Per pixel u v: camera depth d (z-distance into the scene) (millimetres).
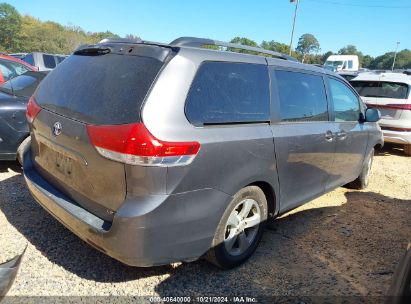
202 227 2824
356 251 3844
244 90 3174
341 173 4781
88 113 2762
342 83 4805
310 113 3996
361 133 5047
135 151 2469
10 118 4746
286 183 3639
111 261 3277
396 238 4188
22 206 4207
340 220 4605
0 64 8000
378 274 3441
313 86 4121
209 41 3162
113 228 2557
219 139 2820
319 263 3561
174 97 2643
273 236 4055
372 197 5562
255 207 3381
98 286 2943
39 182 3309
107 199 2670
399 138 8055
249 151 3076
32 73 5559
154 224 2555
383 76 8508
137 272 3158
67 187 3018
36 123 3279
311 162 3953
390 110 8102
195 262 3373
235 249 3314
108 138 2551
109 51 3031
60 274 3053
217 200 2883
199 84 2818
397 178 6746
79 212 2836
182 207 2664
